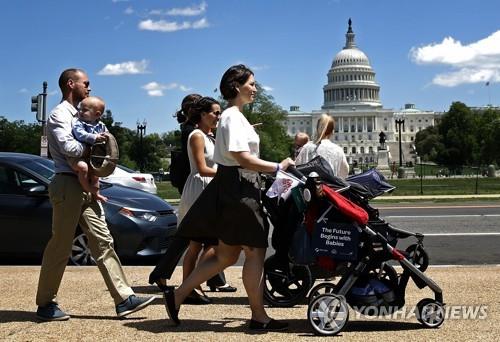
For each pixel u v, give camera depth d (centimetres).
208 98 754
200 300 744
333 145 891
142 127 6850
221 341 543
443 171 8750
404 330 585
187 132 789
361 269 583
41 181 1104
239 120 562
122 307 638
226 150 558
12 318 644
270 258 723
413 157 17800
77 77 646
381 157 10144
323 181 602
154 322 623
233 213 557
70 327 600
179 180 804
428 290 790
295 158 1024
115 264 650
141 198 1139
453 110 14400
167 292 602
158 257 1209
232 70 577
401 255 588
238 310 699
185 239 620
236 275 973
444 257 1160
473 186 5322
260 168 554
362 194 617
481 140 13562
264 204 621
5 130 9100
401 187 5291
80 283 862
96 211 650
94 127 632
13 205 1090
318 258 582
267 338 552
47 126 630
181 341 544
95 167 620
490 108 14575
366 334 568
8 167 1120
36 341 549
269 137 9856
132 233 1071
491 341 538
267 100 10219
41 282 632
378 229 595
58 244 630
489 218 1878
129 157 8831
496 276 895
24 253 1090
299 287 725
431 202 2919
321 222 576
